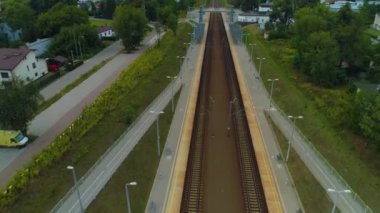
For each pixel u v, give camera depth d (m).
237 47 104.31
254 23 145.62
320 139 50.28
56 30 100.19
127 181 41.00
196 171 45.12
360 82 74.62
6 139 46.97
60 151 43.50
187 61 90.19
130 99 62.06
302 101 63.56
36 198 36.72
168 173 43.69
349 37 82.38
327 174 42.47
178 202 38.75
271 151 48.59
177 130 54.56
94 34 99.62
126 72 73.88
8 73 65.62
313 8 103.44
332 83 74.94
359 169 43.28
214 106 65.12
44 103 61.34
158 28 117.69
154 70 78.12
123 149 46.72
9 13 96.50
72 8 101.25
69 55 90.75
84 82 72.50
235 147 51.34
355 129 50.22
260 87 71.94
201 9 155.75
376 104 44.53
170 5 141.12
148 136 50.81
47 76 75.25
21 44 91.81
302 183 41.50
